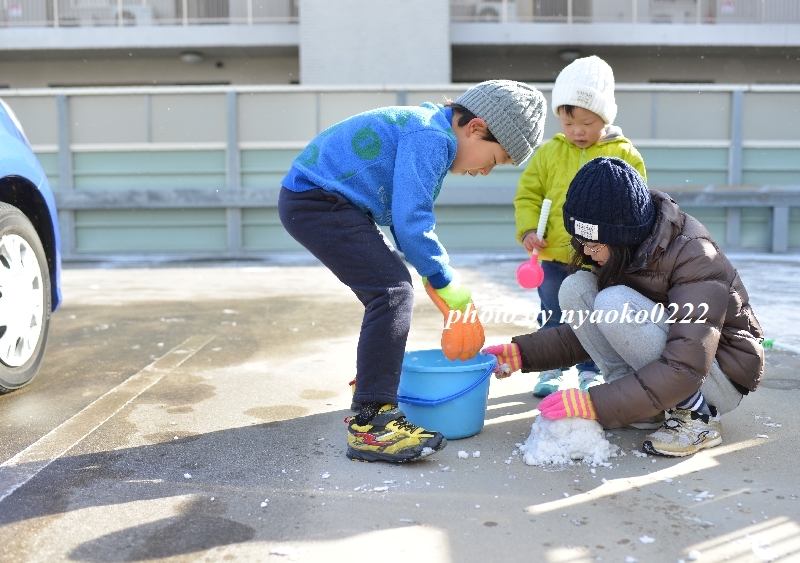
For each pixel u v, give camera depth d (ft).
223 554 4.47
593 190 6.00
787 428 6.84
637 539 4.61
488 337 11.69
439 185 6.29
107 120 31.04
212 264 27.35
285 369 9.62
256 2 43.86
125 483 5.65
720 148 30.71
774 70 44.37
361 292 6.24
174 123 31.04
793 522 4.83
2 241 7.85
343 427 7.10
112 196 30.91
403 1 39.40
